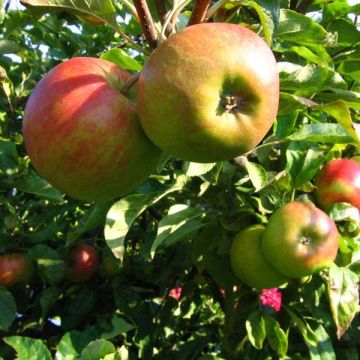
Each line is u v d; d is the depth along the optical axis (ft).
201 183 1.77
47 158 1.11
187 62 0.96
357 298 1.59
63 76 1.11
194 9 1.16
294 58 1.89
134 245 2.48
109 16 1.20
